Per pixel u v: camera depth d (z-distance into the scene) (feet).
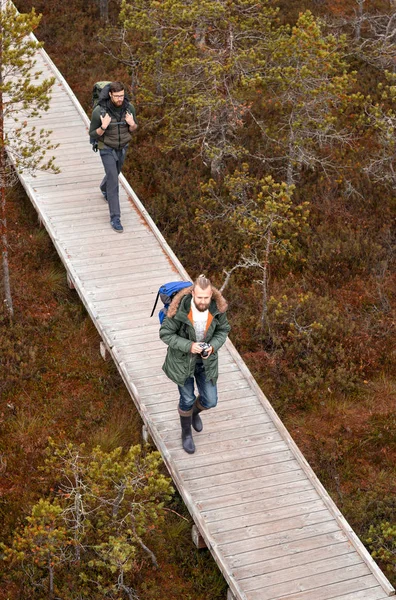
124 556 24.58
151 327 35.53
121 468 25.61
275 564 26.17
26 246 42.34
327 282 42.73
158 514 29.91
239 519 27.53
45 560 27.27
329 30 57.62
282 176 49.44
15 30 31.86
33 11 32.30
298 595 25.25
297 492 28.76
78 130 48.44
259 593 25.20
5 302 38.19
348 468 33.32
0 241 37.65
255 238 43.27
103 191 42.52
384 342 39.09
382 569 28.86
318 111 43.70
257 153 49.39
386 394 36.68
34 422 33.53
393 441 34.53
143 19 44.29
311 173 49.88
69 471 27.66
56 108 50.42
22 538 25.32
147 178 48.93
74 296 40.19
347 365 37.70
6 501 30.58
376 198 48.11
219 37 44.34
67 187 43.78
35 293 39.81
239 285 42.65
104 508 29.01
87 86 56.80
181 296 24.52
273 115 52.49
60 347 37.42
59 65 59.47
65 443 32.45
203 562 28.89
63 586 27.17
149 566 28.60
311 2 64.90
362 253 44.01
